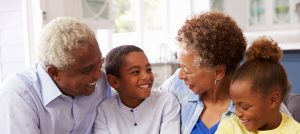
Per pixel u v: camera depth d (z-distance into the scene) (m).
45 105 1.23
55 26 1.15
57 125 1.27
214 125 1.22
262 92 0.99
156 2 3.97
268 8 3.61
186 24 1.18
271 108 1.01
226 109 1.25
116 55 1.34
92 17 2.41
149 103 1.39
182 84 1.42
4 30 2.45
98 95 1.39
